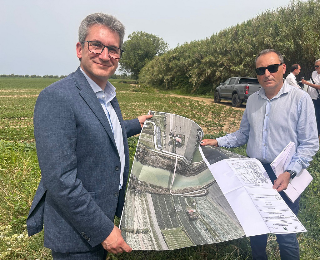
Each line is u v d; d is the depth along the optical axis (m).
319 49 15.94
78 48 1.64
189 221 1.72
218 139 2.63
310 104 2.16
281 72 2.21
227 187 1.98
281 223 1.73
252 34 21.08
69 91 1.45
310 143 2.16
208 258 2.76
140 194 1.75
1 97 23.17
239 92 16.05
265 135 2.33
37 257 2.67
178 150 2.03
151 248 1.54
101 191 1.54
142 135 1.97
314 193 3.91
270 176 2.39
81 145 1.47
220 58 23.50
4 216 3.30
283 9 19.48
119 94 27.38
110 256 2.76
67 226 1.49
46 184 1.36
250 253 2.80
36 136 1.37
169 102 19.41
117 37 1.59
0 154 5.50
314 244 2.93
